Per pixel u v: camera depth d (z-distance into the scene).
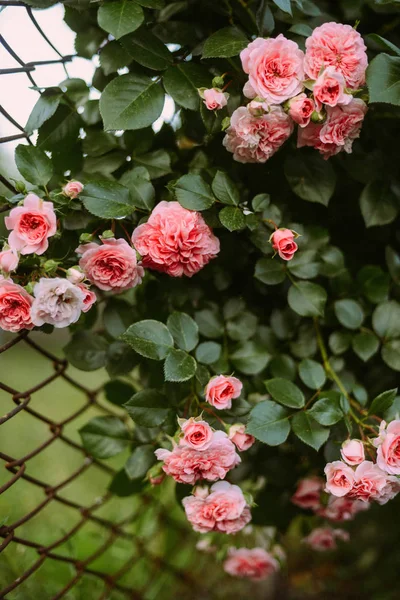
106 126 0.87
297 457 1.03
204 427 0.85
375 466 0.85
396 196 0.98
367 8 0.98
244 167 0.96
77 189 0.87
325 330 1.01
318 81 0.86
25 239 0.83
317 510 1.03
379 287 0.98
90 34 0.95
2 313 0.83
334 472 0.86
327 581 1.24
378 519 1.25
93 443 0.96
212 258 0.94
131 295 1.02
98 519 1.05
